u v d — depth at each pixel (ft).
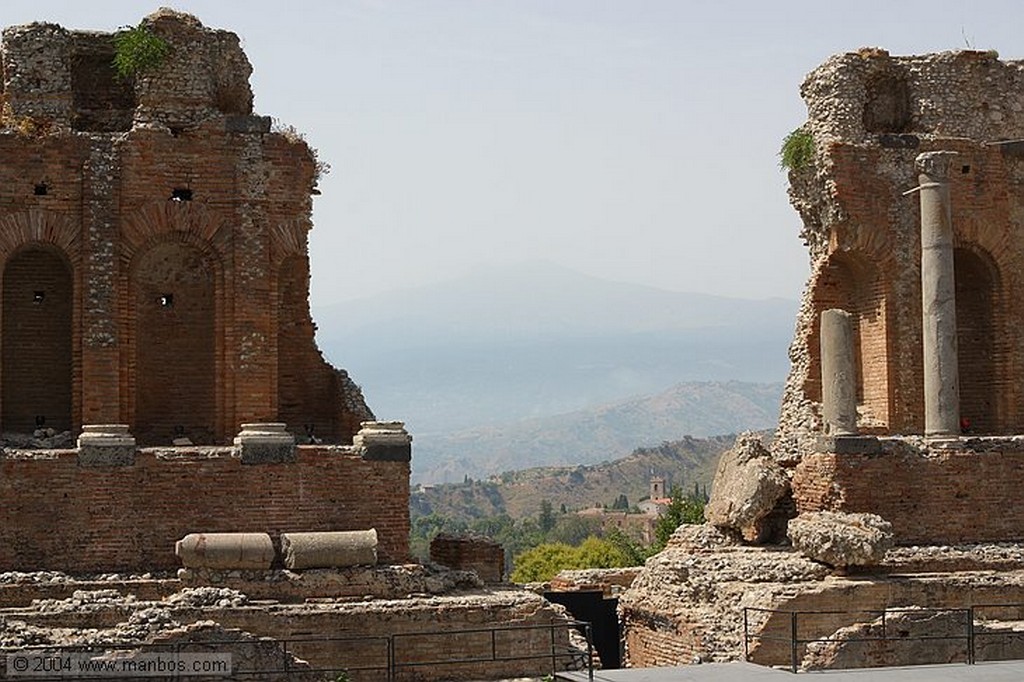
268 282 165.27
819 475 164.55
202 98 165.58
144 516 149.48
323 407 175.42
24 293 167.43
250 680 131.23
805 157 184.55
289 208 166.71
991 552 161.48
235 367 163.53
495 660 136.67
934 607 152.25
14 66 161.58
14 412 166.61
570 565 322.55
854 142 181.47
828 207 181.57
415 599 145.28
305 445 157.07
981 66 186.91
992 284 186.50
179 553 144.25
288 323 174.09
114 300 160.66
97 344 159.94
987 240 184.44
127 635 131.13
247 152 165.27
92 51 168.25
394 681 140.77
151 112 163.84
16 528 147.02
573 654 141.90
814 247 187.32
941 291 172.86
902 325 181.27
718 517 171.22
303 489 152.76
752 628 147.13
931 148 183.11
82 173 161.17
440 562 172.76
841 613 149.18
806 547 155.22
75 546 147.84
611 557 324.80
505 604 144.56
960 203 183.73
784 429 180.86
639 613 165.68
